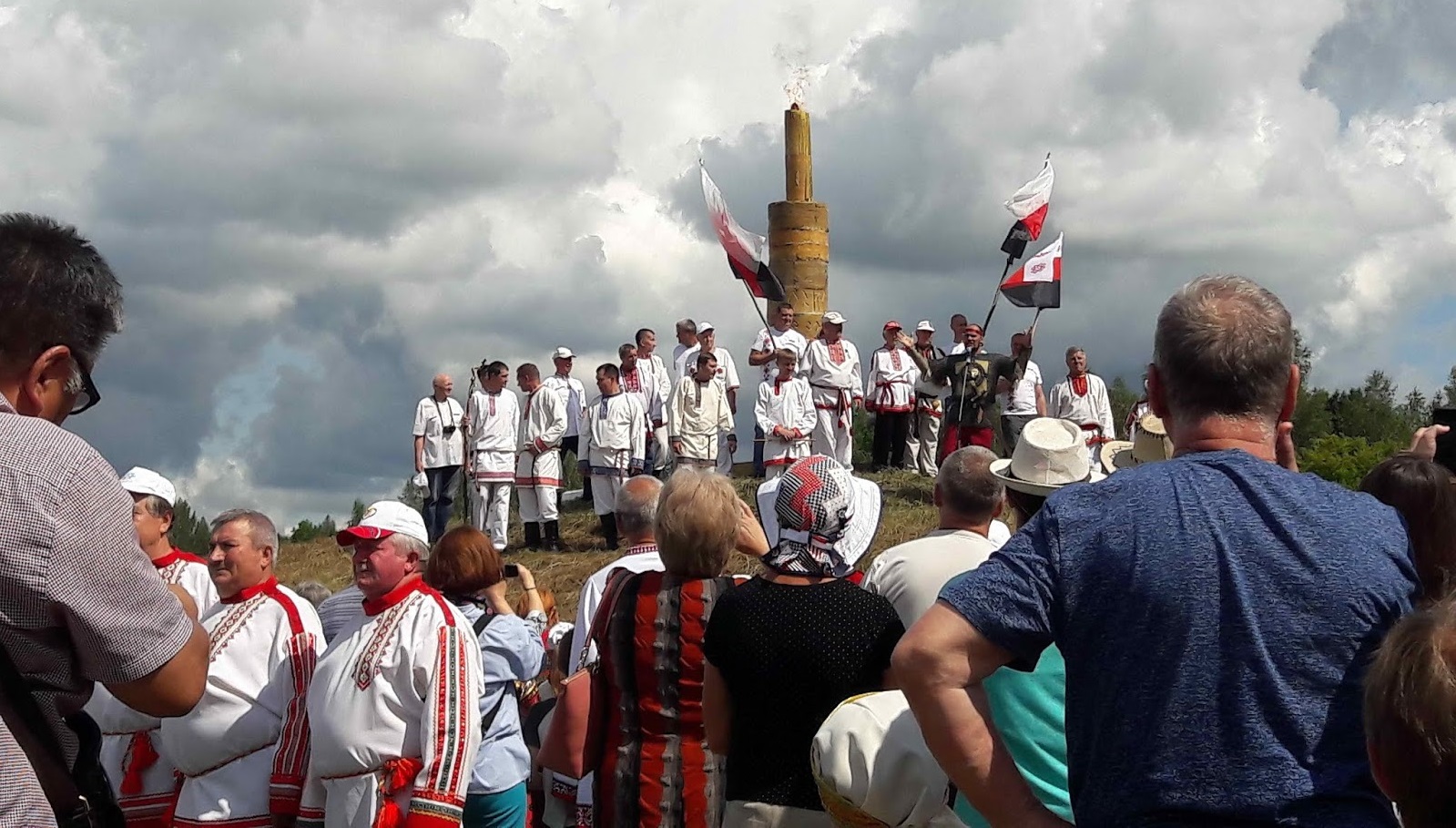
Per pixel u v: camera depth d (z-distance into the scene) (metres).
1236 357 2.41
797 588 3.67
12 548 2.14
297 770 4.61
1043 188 16.69
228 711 4.73
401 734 4.32
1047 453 4.50
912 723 3.11
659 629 4.06
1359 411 41.47
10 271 2.35
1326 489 2.35
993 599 2.34
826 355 18.94
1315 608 2.20
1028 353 16.47
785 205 23.17
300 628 4.89
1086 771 2.32
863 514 4.10
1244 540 2.26
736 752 3.65
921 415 19.88
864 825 3.11
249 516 4.99
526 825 5.34
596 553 17.02
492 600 5.30
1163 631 2.24
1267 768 2.15
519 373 17.45
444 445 17.39
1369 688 1.99
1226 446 2.43
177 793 5.00
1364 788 2.16
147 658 2.28
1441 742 1.86
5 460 2.18
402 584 4.53
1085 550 2.32
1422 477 3.33
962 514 4.25
